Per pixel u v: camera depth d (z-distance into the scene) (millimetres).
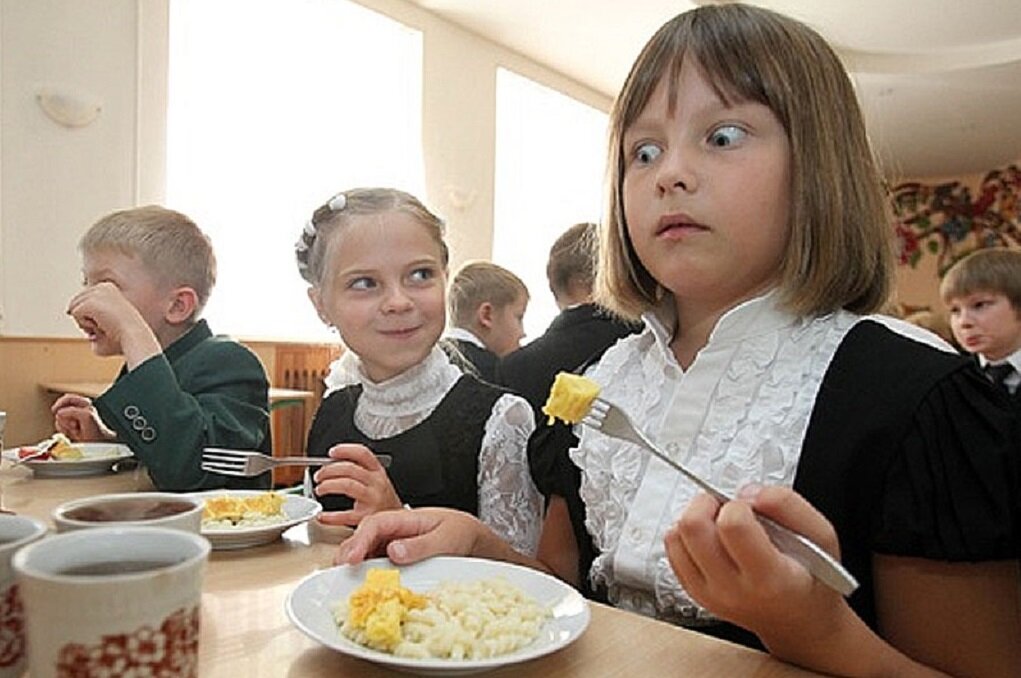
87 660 305
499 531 1045
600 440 751
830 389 647
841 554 604
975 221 6039
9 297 2615
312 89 3424
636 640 487
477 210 4301
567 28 4148
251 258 3191
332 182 3504
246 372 1175
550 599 536
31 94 2664
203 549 347
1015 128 4965
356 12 3615
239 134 3168
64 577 309
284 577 605
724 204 652
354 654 416
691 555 463
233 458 961
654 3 3773
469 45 4199
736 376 683
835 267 683
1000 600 574
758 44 667
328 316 1128
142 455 991
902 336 672
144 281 1262
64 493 942
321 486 796
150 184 2939
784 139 667
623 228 795
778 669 458
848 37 3842
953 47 3982
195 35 3049
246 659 442
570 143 4984
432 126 4012
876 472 602
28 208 2660
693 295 715
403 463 1068
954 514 565
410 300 1070
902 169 5961
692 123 667
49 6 2701
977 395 599
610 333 1210
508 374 1391
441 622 460
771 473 642
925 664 589
